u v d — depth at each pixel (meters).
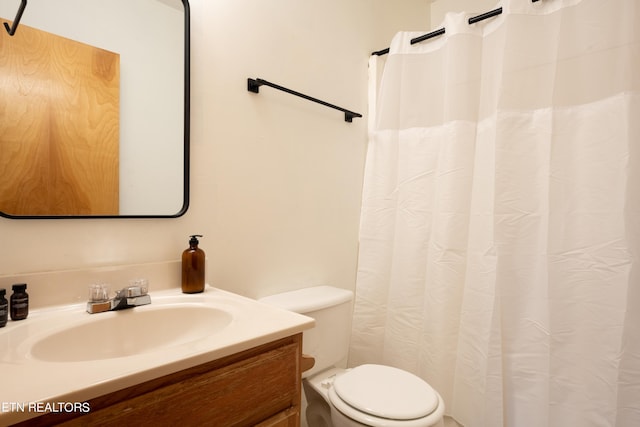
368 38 1.75
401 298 1.56
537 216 1.25
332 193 1.59
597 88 1.12
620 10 1.09
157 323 0.87
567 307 1.18
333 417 1.11
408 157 1.56
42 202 0.84
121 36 0.96
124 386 0.52
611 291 1.09
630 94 1.05
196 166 1.11
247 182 1.25
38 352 0.66
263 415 0.73
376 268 1.62
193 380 0.61
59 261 0.87
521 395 1.25
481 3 1.91
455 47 1.38
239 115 1.22
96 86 0.92
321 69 1.51
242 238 1.24
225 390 0.66
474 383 1.32
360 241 1.66
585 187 1.15
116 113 0.95
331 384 1.22
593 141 1.13
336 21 1.58
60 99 0.87
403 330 1.55
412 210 1.54
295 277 1.43
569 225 1.17
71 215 0.88
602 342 1.11
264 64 1.29
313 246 1.51
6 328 0.72
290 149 1.39
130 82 0.97
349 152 1.66
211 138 1.14
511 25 1.24
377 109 1.66
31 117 0.83
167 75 1.04
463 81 1.37
